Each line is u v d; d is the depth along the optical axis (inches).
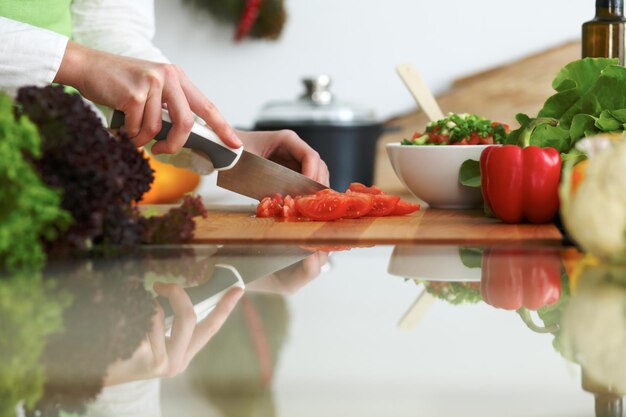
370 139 85.6
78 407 20.9
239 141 57.9
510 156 54.7
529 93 100.1
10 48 56.0
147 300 36.7
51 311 34.3
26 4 65.1
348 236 51.1
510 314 32.5
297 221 55.9
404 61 105.5
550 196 54.4
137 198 47.0
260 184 59.2
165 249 47.6
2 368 24.7
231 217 57.4
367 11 105.1
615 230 42.7
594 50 60.1
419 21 104.8
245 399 20.8
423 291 38.4
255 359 25.4
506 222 55.6
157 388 22.2
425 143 62.3
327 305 35.1
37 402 21.4
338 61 106.2
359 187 60.7
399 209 58.7
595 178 43.3
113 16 70.2
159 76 55.6
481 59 104.4
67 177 44.1
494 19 103.7
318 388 21.8
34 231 43.5
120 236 46.1
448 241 50.5
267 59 106.0
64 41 56.4
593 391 21.5
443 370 23.9
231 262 44.9
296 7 105.4
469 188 60.7
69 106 44.3
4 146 42.1
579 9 102.3
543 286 39.2
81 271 42.8
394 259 45.6
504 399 20.7
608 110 55.7
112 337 29.0
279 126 84.7
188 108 56.2
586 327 29.9
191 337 29.1
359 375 23.3
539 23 103.0
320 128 83.9
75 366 24.8
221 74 106.0
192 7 104.0
